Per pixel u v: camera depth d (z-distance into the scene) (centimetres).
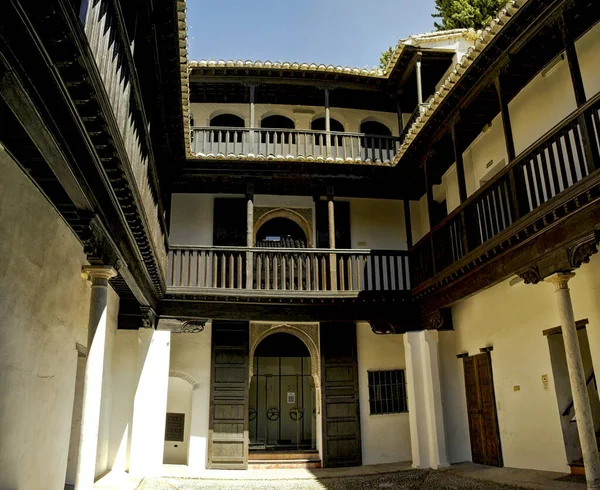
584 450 650
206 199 1388
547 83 942
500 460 1028
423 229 1438
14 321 530
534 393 936
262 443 1543
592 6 783
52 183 497
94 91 367
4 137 418
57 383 678
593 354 786
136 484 945
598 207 619
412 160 1244
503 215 862
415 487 927
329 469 1191
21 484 563
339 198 1431
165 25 721
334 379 1277
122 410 1111
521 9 778
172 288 1137
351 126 1490
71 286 722
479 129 1134
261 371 1619
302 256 1203
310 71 1329
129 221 654
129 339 1144
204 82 1343
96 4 382
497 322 1052
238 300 1166
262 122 1491
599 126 616
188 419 1272
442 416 1138
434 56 1321
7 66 295
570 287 840
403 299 1184
